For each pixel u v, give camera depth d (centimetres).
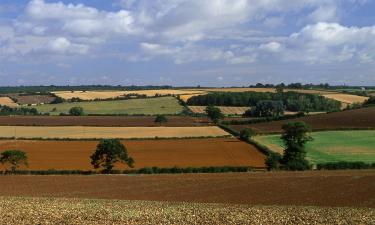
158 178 6938
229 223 3466
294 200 5216
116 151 7769
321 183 6316
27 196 5416
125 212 3850
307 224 3456
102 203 4519
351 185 6122
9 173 7631
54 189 6028
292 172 7519
